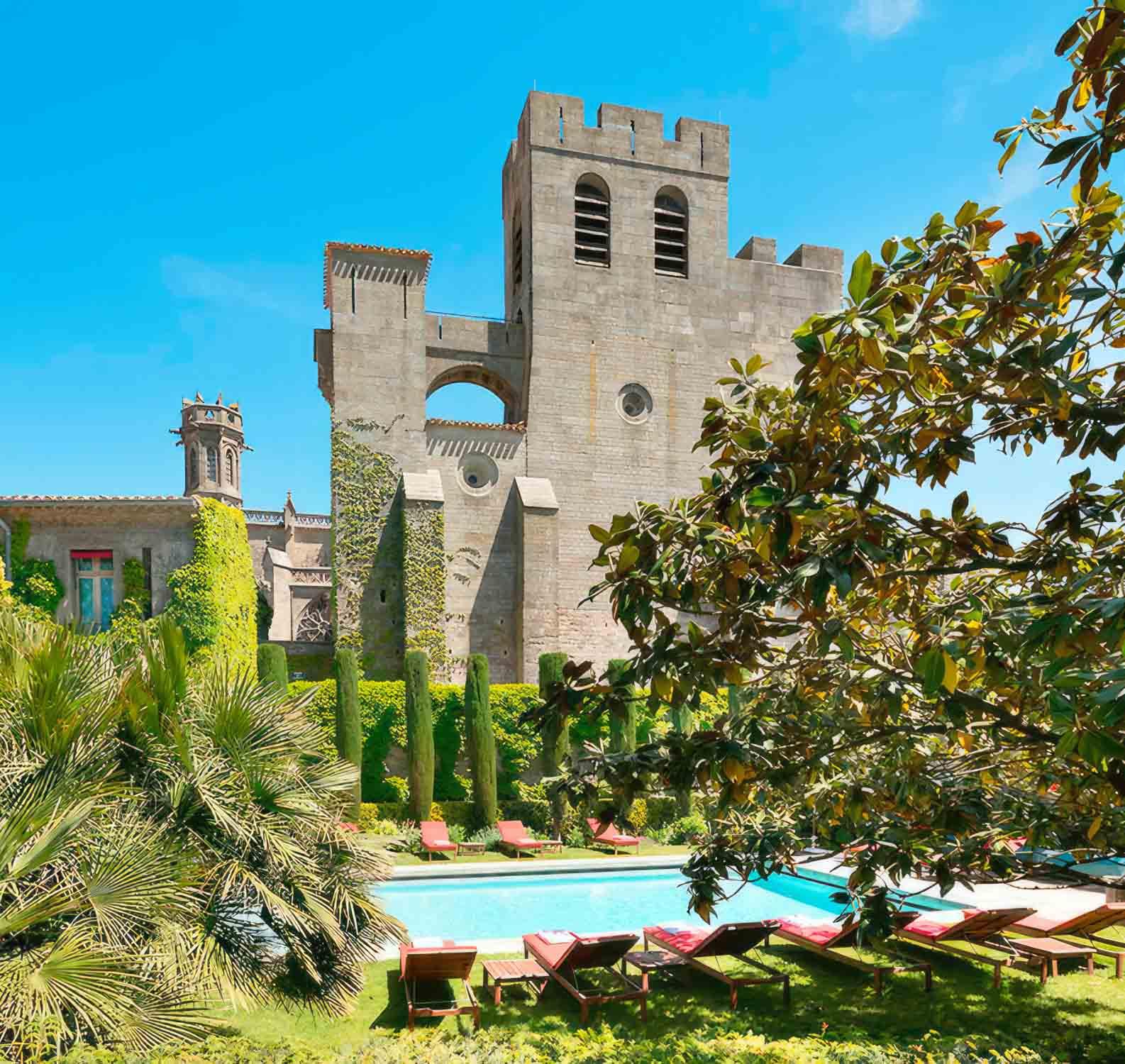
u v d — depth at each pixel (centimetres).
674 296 3997
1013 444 648
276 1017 1067
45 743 869
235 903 936
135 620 2852
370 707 2955
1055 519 582
